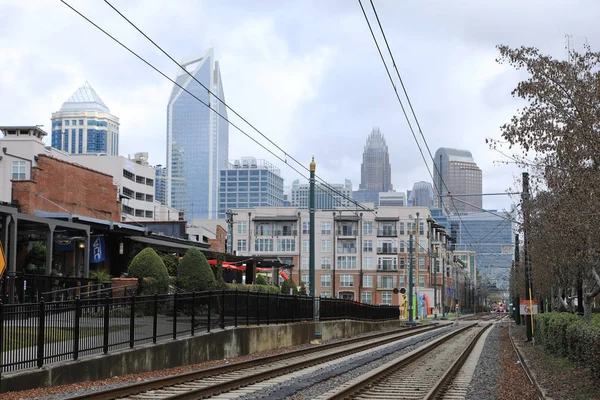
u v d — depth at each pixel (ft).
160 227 207.51
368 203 385.70
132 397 47.50
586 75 56.44
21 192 135.23
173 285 119.75
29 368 50.52
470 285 574.15
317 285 374.22
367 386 58.13
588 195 56.59
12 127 243.40
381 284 376.07
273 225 378.12
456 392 56.90
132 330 64.08
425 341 139.74
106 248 130.41
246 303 94.07
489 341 144.56
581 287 120.16
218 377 61.62
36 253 120.67
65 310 54.95
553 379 62.39
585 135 53.78
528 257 119.85
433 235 406.41
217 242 289.74
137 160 395.34
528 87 56.95
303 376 66.59
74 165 151.84
